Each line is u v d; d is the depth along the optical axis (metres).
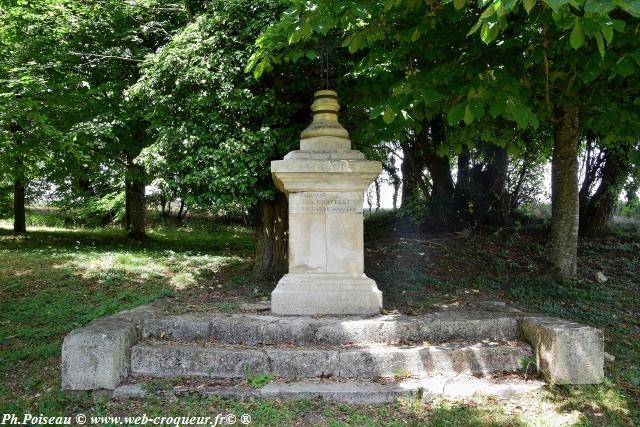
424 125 10.68
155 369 4.44
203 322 4.85
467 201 11.52
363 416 3.73
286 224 8.15
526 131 9.86
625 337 5.79
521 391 4.14
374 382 4.27
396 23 5.25
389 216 14.12
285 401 3.98
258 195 7.03
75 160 12.23
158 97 7.25
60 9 10.58
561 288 7.49
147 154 7.26
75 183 18.59
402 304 6.03
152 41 11.95
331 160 5.43
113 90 11.23
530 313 5.37
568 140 7.88
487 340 4.89
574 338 4.24
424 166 13.05
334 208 5.61
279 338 4.75
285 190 5.76
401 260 9.12
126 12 10.87
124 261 9.55
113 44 11.52
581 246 10.30
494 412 3.82
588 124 6.06
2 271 8.66
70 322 6.08
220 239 15.80
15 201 15.50
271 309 5.41
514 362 4.56
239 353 4.41
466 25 5.26
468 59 5.11
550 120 8.17
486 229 11.17
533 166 11.94
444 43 5.30
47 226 19.05
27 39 10.27
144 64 7.79
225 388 4.13
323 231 5.60
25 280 8.00
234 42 6.85
